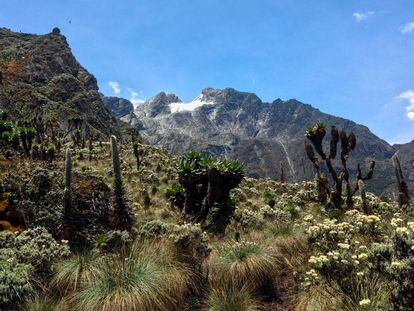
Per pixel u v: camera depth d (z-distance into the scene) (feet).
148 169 118.01
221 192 46.88
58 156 108.27
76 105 522.88
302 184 100.32
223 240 36.63
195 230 30.96
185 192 51.16
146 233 33.04
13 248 26.58
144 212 59.88
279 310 24.86
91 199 38.73
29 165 43.86
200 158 52.08
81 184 39.83
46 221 34.78
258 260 27.58
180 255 28.91
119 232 33.12
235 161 48.44
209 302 25.76
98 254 28.78
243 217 45.85
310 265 27.27
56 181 38.99
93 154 142.61
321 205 57.31
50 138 178.70
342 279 22.26
